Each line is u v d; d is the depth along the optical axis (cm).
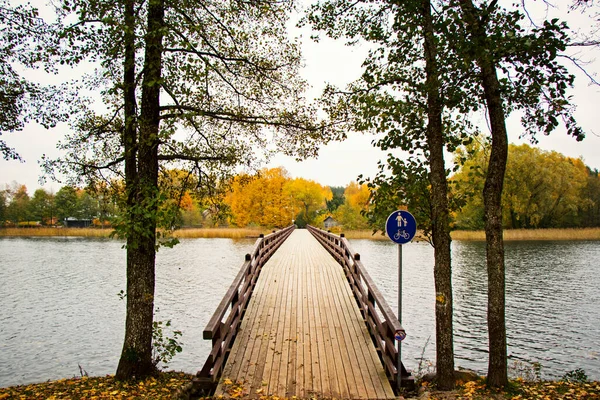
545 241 4084
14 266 2711
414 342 1193
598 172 7494
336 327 809
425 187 690
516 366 997
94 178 737
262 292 1059
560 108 545
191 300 1680
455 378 648
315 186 7931
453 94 617
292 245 2356
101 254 3488
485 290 1877
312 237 3294
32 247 4203
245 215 5412
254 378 611
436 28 566
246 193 5347
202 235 5344
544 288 1894
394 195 702
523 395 578
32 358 1088
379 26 689
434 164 645
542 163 4553
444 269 643
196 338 1225
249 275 981
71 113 719
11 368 1022
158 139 658
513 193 4591
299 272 1325
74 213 7444
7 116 697
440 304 642
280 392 573
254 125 806
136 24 595
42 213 7606
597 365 1009
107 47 648
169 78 680
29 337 1255
